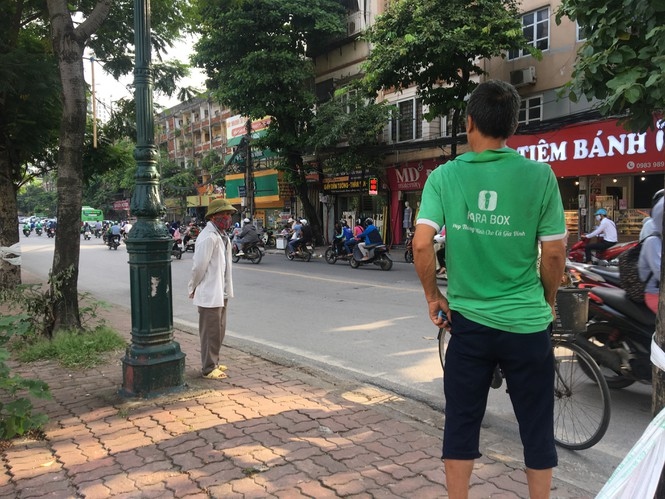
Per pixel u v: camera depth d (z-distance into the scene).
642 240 4.54
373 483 2.92
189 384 4.67
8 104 8.45
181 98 11.97
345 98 21.88
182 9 10.23
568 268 4.83
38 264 20.16
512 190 2.10
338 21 21.34
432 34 13.36
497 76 16.67
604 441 3.74
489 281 2.14
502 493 2.83
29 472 3.05
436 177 2.24
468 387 2.17
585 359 3.53
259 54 19.77
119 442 3.45
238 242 18.11
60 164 6.20
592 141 13.38
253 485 2.89
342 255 16.97
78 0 9.59
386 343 6.54
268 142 22.67
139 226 4.36
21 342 5.96
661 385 1.88
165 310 4.46
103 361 5.45
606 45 5.18
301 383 4.75
